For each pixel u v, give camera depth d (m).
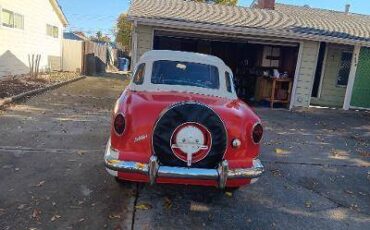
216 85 5.02
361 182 5.62
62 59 23.38
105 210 3.98
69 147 6.25
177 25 11.66
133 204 4.17
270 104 13.41
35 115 8.79
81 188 4.52
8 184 4.50
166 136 3.70
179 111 3.67
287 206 4.47
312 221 4.12
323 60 15.48
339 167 6.33
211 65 5.19
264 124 9.92
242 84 15.41
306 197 4.82
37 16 18.41
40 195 4.25
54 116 8.86
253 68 15.48
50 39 20.89
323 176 5.77
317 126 10.30
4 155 5.57
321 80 15.68
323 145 7.96
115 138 3.89
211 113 3.71
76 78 19.11
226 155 3.92
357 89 14.24
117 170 3.78
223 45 15.62
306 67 13.24
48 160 5.49
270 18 14.60
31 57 17.84
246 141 3.98
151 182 3.76
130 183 4.71
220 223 3.89
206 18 12.81
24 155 5.65
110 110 10.38
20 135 6.80
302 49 13.08
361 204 4.74
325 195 4.95
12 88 12.50
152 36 12.02
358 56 13.84
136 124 3.81
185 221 3.88
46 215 3.79
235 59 15.84
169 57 5.16
